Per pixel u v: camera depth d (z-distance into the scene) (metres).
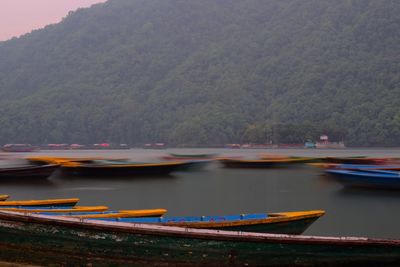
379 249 20.23
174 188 56.19
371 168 61.12
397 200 45.59
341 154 150.75
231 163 83.50
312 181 64.88
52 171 58.03
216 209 41.94
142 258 19.67
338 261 20.23
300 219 23.53
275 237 19.73
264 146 194.25
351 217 37.59
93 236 19.53
